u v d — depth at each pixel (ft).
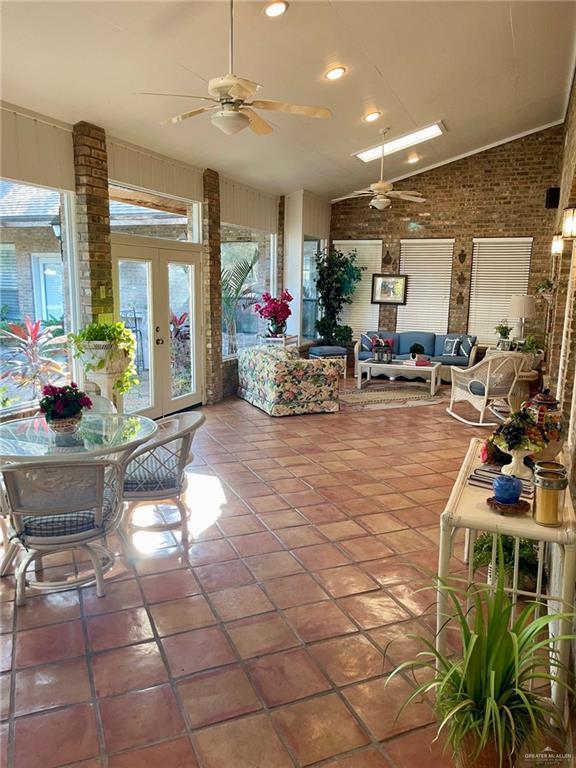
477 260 30.07
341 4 11.79
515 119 24.56
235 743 6.07
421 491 13.62
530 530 6.28
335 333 31.60
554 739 5.35
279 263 28.78
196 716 6.43
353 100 17.35
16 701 6.62
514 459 7.64
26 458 8.34
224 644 7.73
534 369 24.93
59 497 8.05
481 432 19.49
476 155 29.22
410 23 13.16
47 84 12.44
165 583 9.28
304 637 7.91
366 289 32.60
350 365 33.35
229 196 23.36
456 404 24.12
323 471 14.99
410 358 28.30
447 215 30.25
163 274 19.56
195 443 17.49
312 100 16.75
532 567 8.81
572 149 17.53
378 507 12.58
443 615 6.79
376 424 20.38
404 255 31.50
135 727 6.26
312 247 30.96
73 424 9.51
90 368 14.46
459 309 30.83
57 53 11.45
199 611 8.50
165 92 13.94
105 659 7.38
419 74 16.33
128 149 16.76
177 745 6.03
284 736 6.17
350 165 25.27
